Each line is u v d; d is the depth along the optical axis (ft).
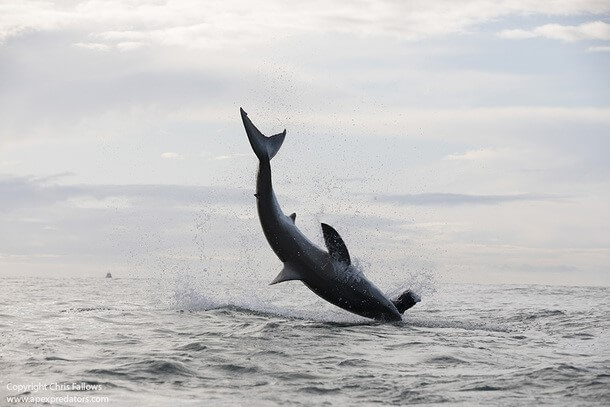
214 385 39.99
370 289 67.26
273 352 49.85
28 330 61.26
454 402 36.32
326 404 35.96
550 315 85.05
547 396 37.45
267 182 63.16
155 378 41.45
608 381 40.57
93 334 58.49
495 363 47.01
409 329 63.62
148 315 72.13
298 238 65.05
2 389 38.55
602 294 151.02
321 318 69.87
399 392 38.47
